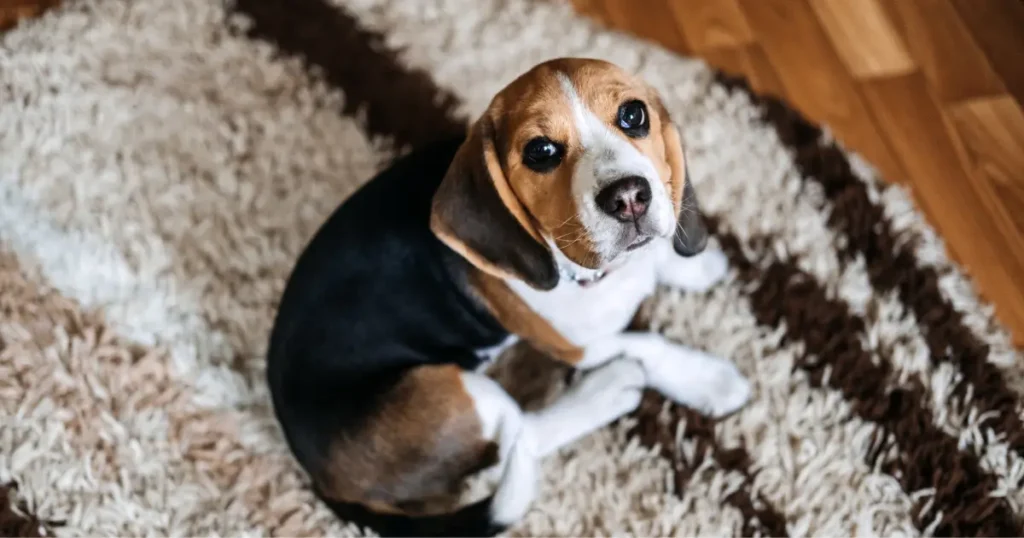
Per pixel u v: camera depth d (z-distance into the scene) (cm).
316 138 107
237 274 102
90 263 101
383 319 85
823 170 101
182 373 97
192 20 114
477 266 81
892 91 106
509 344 95
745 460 92
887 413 92
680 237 83
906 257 97
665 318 98
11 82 110
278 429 96
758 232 100
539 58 109
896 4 110
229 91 110
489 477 88
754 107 105
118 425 95
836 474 90
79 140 108
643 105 77
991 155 102
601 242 74
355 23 113
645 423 94
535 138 75
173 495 93
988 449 89
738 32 111
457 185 78
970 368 92
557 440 91
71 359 97
